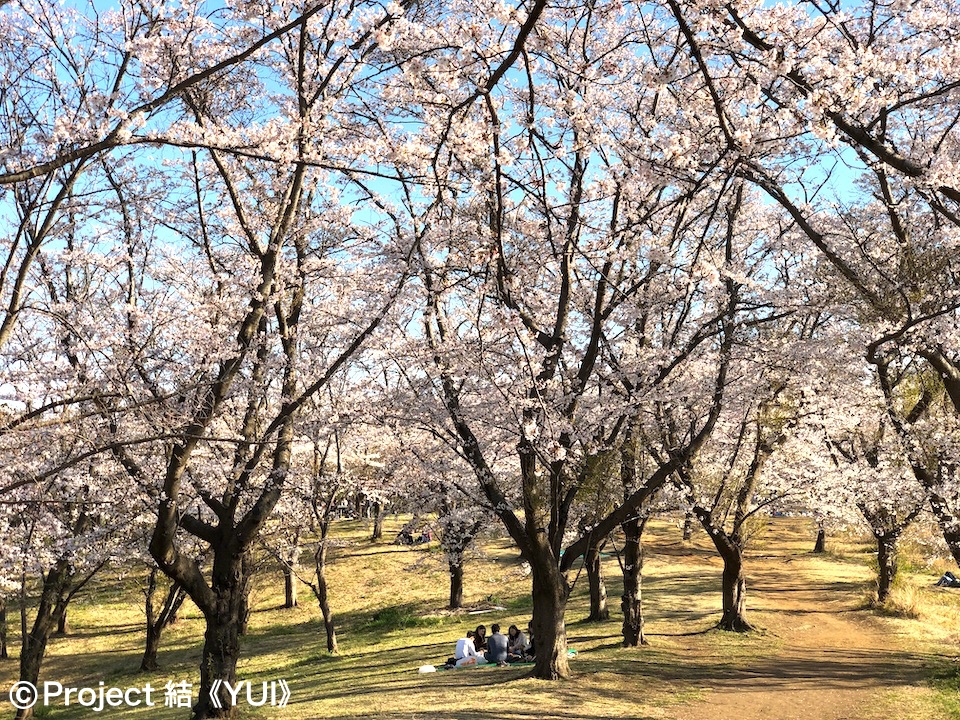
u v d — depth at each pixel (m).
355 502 46.81
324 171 11.38
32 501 6.74
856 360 14.76
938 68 8.67
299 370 12.64
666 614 20.98
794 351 13.91
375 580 33.38
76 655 26.06
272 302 11.57
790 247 15.54
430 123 10.70
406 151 9.79
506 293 11.01
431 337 12.36
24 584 18.81
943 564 30.95
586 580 29.56
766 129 9.59
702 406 15.67
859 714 11.03
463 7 9.95
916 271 11.33
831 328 15.02
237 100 11.97
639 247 11.75
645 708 11.04
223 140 8.65
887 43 9.73
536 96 12.11
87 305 11.13
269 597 32.88
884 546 22.00
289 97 11.80
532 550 12.26
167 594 25.30
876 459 18.53
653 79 10.42
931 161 10.79
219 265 12.90
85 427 10.27
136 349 10.61
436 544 37.00
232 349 11.12
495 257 10.34
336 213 12.79
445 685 12.89
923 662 14.86
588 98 10.84
